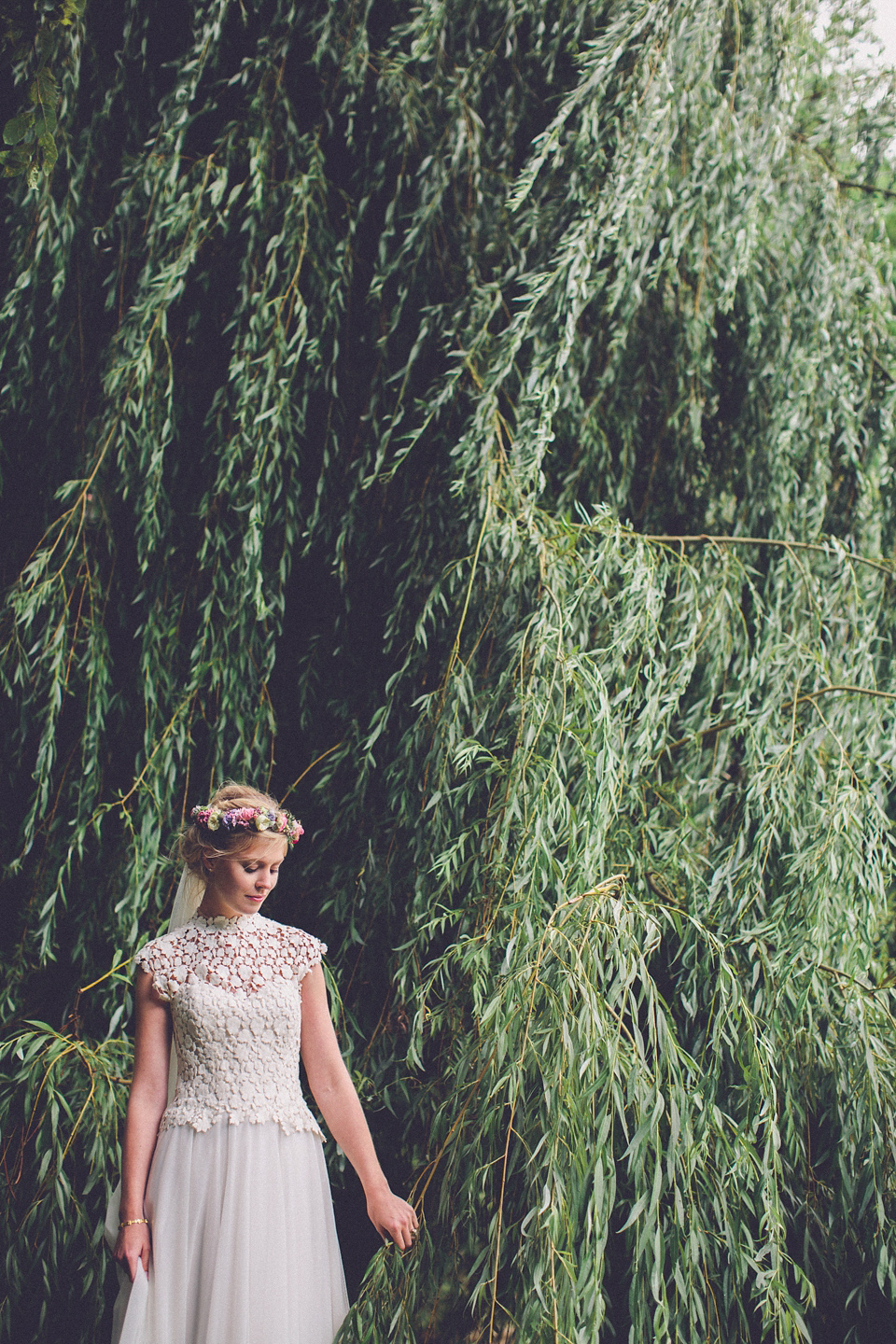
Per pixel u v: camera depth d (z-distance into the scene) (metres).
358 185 2.68
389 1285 1.80
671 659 2.64
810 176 3.01
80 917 2.45
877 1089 2.01
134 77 2.63
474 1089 1.89
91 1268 2.01
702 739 2.71
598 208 2.54
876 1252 1.95
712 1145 1.94
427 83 2.63
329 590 2.69
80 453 2.55
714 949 2.12
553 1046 1.80
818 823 2.38
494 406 2.47
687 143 2.75
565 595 2.39
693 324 2.85
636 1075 1.79
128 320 2.46
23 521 2.65
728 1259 1.85
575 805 2.25
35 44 2.34
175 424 2.56
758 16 2.80
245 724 2.52
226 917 1.86
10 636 2.44
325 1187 1.82
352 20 2.57
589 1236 1.70
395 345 2.69
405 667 2.44
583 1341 1.63
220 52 2.62
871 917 2.38
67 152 2.49
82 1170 2.13
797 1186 2.08
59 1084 2.18
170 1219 1.69
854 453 2.96
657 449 2.99
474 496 2.46
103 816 2.49
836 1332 2.03
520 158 2.77
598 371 2.86
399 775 2.37
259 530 2.44
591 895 2.01
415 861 2.31
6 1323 1.97
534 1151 1.77
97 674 2.44
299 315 2.57
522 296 2.61
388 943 2.41
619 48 2.54
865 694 2.70
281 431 2.52
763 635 2.75
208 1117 1.73
